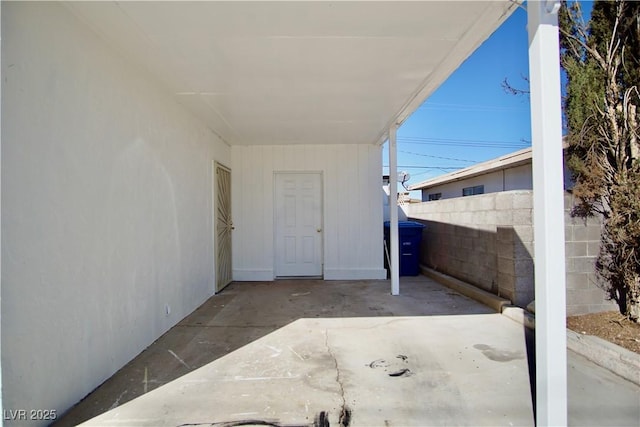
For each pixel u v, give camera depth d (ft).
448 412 7.10
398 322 12.91
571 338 10.06
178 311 13.30
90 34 8.29
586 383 8.14
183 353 10.29
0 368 5.52
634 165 10.37
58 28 7.23
